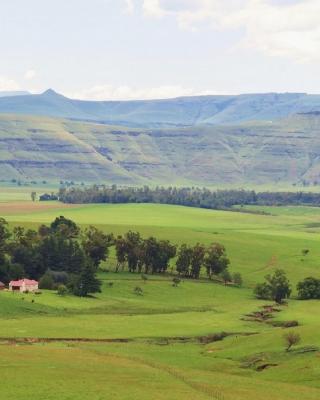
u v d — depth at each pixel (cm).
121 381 12850
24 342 17612
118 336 19300
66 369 13675
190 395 12038
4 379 12256
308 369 15000
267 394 12769
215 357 16962
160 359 16375
